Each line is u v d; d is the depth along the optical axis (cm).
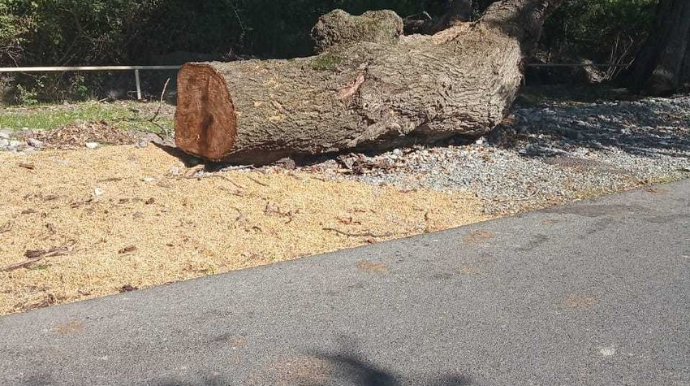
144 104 1230
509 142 962
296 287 483
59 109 1147
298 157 795
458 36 959
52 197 648
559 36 1802
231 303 456
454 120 872
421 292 477
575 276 507
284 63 765
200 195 668
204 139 748
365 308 450
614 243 579
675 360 388
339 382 363
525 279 501
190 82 751
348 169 790
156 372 371
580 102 1416
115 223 595
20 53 1300
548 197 721
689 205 693
